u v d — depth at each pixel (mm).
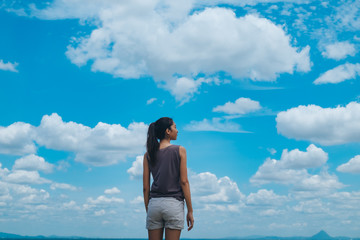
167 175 3391
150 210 3404
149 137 3543
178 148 3461
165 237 3363
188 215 3439
